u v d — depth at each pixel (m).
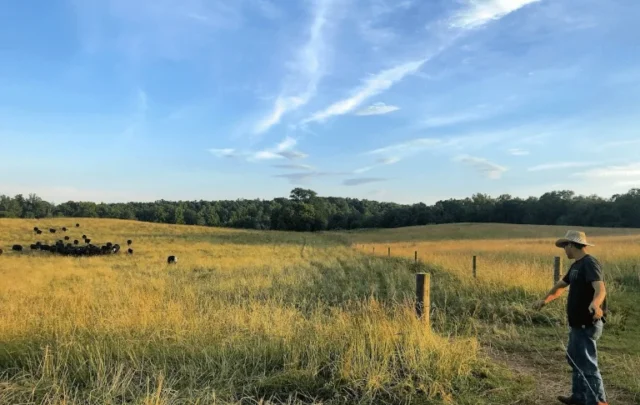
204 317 6.59
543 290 10.76
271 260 27.16
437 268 17.64
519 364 6.09
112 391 4.25
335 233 88.44
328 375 4.91
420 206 121.00
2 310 7.52
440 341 5.57
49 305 8.52
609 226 86.69
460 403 4.46
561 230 69.56
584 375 4.47
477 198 122.88
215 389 4.47
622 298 10.86
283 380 4.68
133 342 5.48
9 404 4.07
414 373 4.87
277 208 119.19
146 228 69.50
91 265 27.28
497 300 10.46
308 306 10.16
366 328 5.62
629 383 5.17
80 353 5.08
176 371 4.93
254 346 5.47
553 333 7.95
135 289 11.98
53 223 65.94
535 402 4.65
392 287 11.85
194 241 54.03
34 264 27.98
